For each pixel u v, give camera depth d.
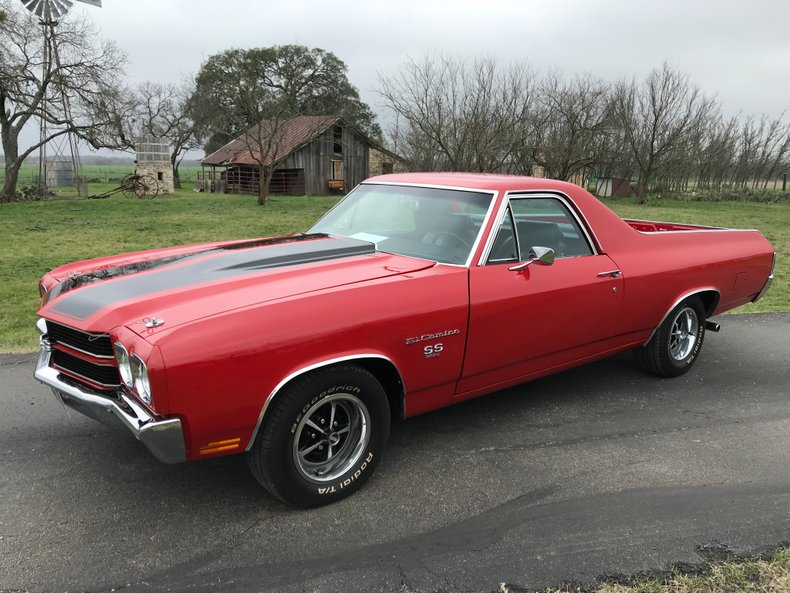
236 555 2.62
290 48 58.19
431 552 2.67
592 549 2.70
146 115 53.47
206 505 3.01
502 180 3.95
